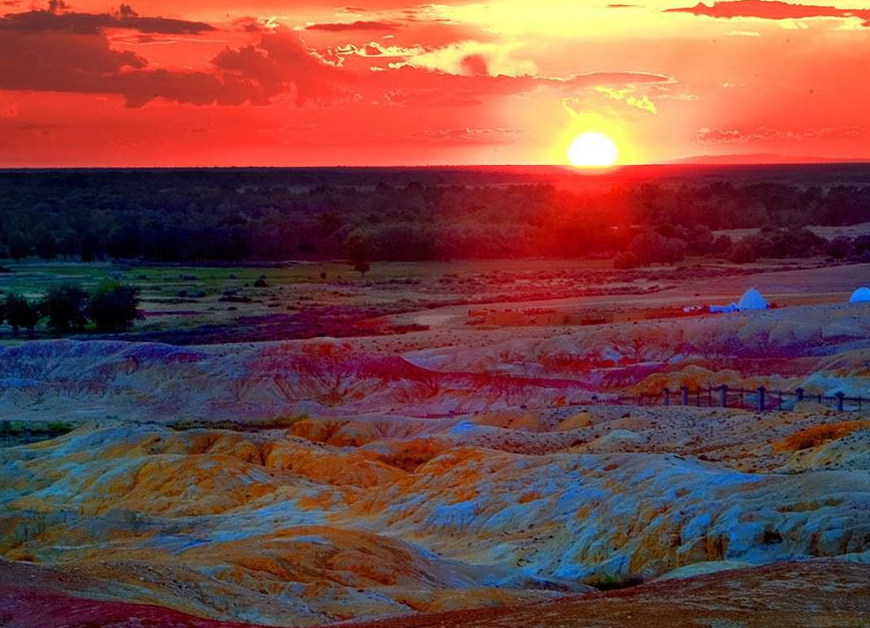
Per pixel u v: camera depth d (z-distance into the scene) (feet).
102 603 87.71
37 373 345.31
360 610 116.57
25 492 236.63
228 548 142.82
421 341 384.68
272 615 110.63
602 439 226.17
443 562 149.59
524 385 324.80
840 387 268.82
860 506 130.41
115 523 192.54
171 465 235.81
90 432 261.24
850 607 77.10
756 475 151.12
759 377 296.71
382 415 293.02
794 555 127.85
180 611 94.48
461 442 243.60
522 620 78.74
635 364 349.41
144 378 338.34
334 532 150.41
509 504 183.11
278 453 249.34
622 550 148.15
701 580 88.22
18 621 83.35
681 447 213.05
